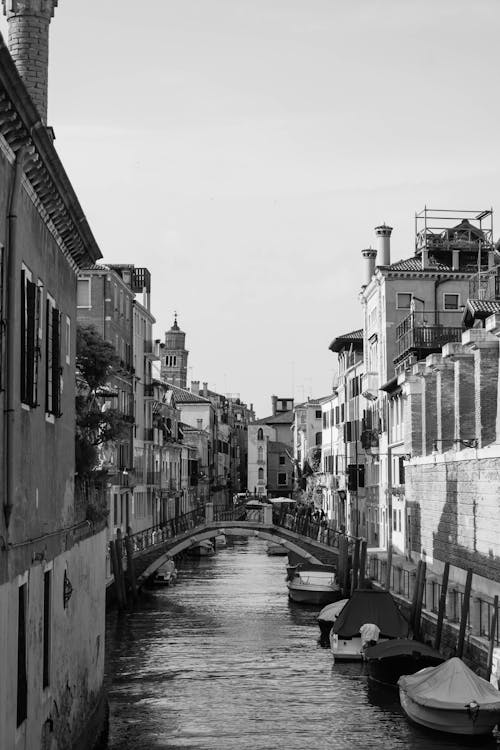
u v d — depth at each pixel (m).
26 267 14.59
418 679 26.58
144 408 74.25
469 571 29.73
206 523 62.00
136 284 74.00
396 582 42.72
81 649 20.50
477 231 61.47
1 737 12.40
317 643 40.25
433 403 43.81
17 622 13.55
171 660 36.56
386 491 58.72
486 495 32.25
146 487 73.88
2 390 12.64
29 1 19.41
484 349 34.81
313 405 119.88
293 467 142.75
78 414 28.97
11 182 13.34
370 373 62.62
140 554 58.06
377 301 62.06
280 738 25.61
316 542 61.53
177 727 26.72
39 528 15.59
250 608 51.00
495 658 26.38
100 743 23.41
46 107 19.70
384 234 64.69
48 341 16.73
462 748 24.80
